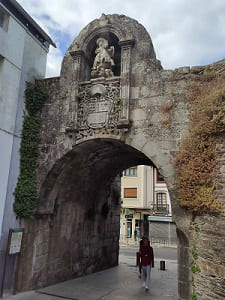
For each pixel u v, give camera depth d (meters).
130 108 9.12
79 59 10.23
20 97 10.18
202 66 8.51
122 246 28.47
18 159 9.89
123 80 9.30
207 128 7.53
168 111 8.61
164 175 8.20
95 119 9.48
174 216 7.77
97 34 10.33
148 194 36.06
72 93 9.95
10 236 8.91
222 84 7.85
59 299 8.84
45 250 10.23
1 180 9.04
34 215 9.77
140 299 9.27
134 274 13.40
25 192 9.70
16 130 9.88
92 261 13.41
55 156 9.82
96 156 11.07
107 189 14.75
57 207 10.97
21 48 10.34
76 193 12.00
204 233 7.13
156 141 8.56
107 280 11.90
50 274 10.45
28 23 10.81
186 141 8.06
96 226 13.95
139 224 36.06
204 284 6.82
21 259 9.34
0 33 9.40
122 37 9.65
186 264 7.41
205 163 7.48
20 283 9.19
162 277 12.93
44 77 11.55
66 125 9.90
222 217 6.81
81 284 10.95
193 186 7.54
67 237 11.61
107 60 10.08
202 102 8.03
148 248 10.77
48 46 12.08
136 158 12.91
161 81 8.92
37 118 10.36
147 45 9.43
